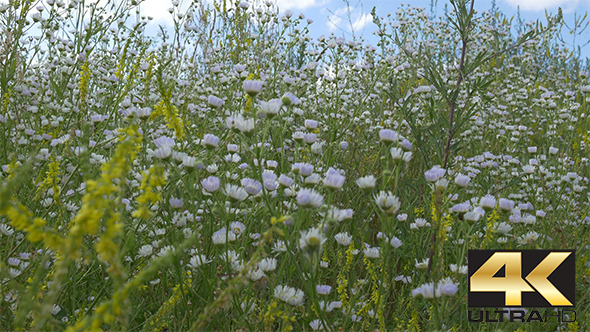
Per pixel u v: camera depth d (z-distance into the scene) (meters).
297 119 4.72
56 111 3.79
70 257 1.04
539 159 4.40
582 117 5.70
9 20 3.69
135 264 2.27
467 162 4.39
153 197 1.31
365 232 3.12
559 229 3.01
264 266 1.92
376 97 5.00
